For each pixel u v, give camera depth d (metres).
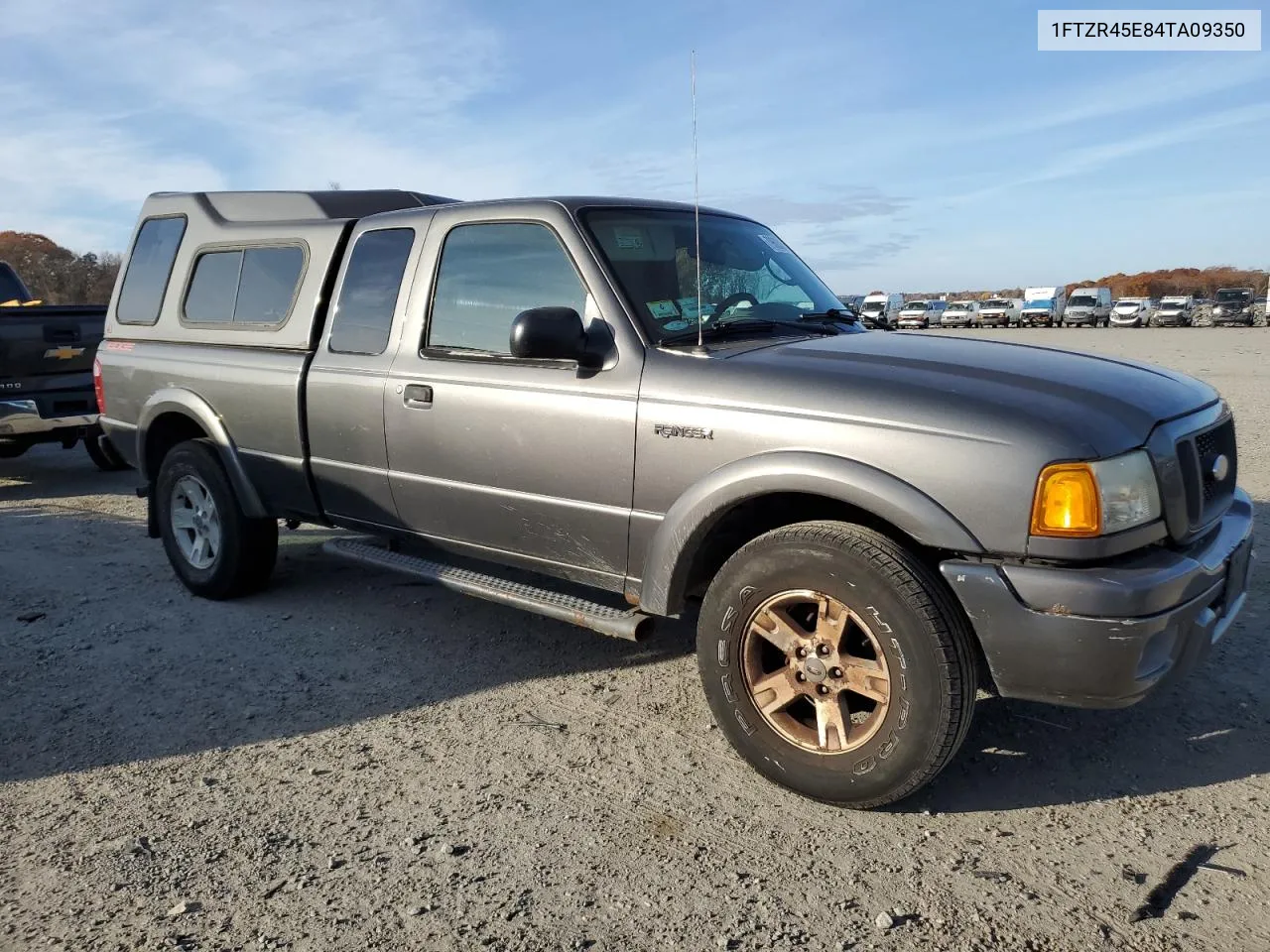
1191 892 2.60
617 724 3.69
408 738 3.60
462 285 4.00
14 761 3.47
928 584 2.79
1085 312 54.88
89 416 8.60
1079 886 2.64
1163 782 3.17
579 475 3.55
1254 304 50.16
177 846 2.91
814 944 2.42
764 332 3.71
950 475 2.77
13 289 10.76
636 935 2.47
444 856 2.83
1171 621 2.70
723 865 2.77
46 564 5.99
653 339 3.46
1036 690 2.75
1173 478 2.84
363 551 4.51
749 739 3.18
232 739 3.62
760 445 3.07
